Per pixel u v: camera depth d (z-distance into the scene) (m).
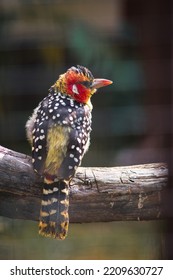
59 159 7.23
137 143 14.84
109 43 15.08
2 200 7.73
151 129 13.32
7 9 15.08
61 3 15.91
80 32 15.02
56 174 7.19
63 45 15.34
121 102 15.19
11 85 15.02
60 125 7.39
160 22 12.38
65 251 11.14
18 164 7.54
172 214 7.85
